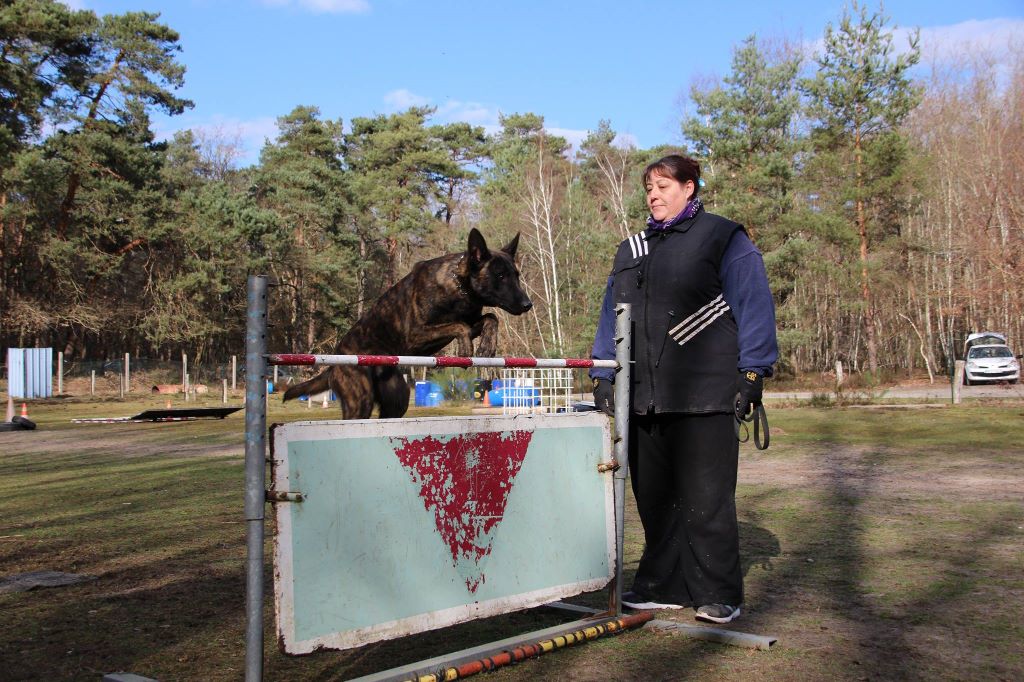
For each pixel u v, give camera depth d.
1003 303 35.56
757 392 3.72
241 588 4.60
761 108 33.78
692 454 3.89
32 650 3.54
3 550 5.66
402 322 5.95
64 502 8.00
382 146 56.62
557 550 3.54
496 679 3.11
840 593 4.33
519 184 42.53
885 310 44.16
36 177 33.12
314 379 6.78
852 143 34.50
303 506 2.69
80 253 37.50
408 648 3.59
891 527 6.17
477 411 17.94
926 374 42.19
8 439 16.61
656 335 3.91
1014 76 39.53
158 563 5.23
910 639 3.54
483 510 3.24
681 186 3.98
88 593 4.51
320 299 48.03
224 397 32.88
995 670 3.14
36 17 31.02
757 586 4.50
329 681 3.14
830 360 50.97
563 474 3.59
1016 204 31.25
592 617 3.81
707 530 3.85
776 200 33.34
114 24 37.41
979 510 6.88
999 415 17.59
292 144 52.12
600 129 63.06
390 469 2.94
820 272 36.12
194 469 10.90
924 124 43.06
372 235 55.28
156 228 39.16
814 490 8.18
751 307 3.80
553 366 3.61
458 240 42.41
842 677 3.09
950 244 39.38
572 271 40.62
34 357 29.09
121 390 36.03
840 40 33.84
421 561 3.01
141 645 3.60
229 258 41.25
